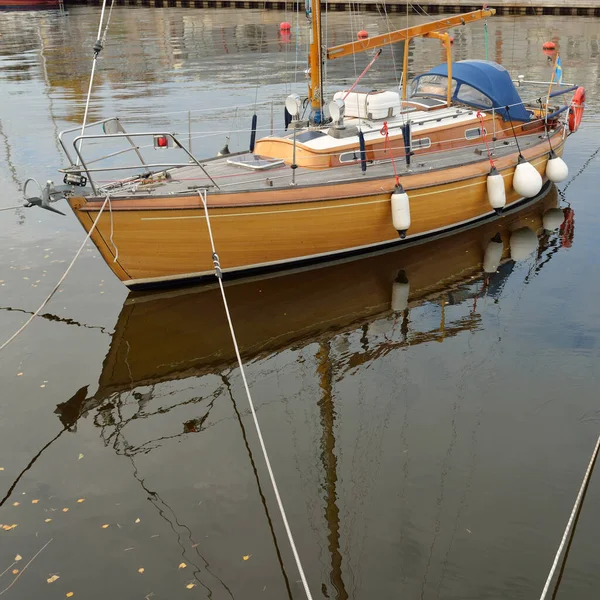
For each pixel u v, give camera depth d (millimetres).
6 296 8914
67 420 6680
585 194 12508
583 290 9016
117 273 8586
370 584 4852
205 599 4758
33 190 12508
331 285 9234
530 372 7305
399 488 5742
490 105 11547
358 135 10000
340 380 7254
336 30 33688
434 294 9008
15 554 5148
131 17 41094
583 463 6000
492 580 4875
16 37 34000
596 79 21891
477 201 10625
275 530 5348
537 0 38781
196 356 7699
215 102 19328
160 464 6090
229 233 8641
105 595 4797
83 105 19094
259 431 5867
